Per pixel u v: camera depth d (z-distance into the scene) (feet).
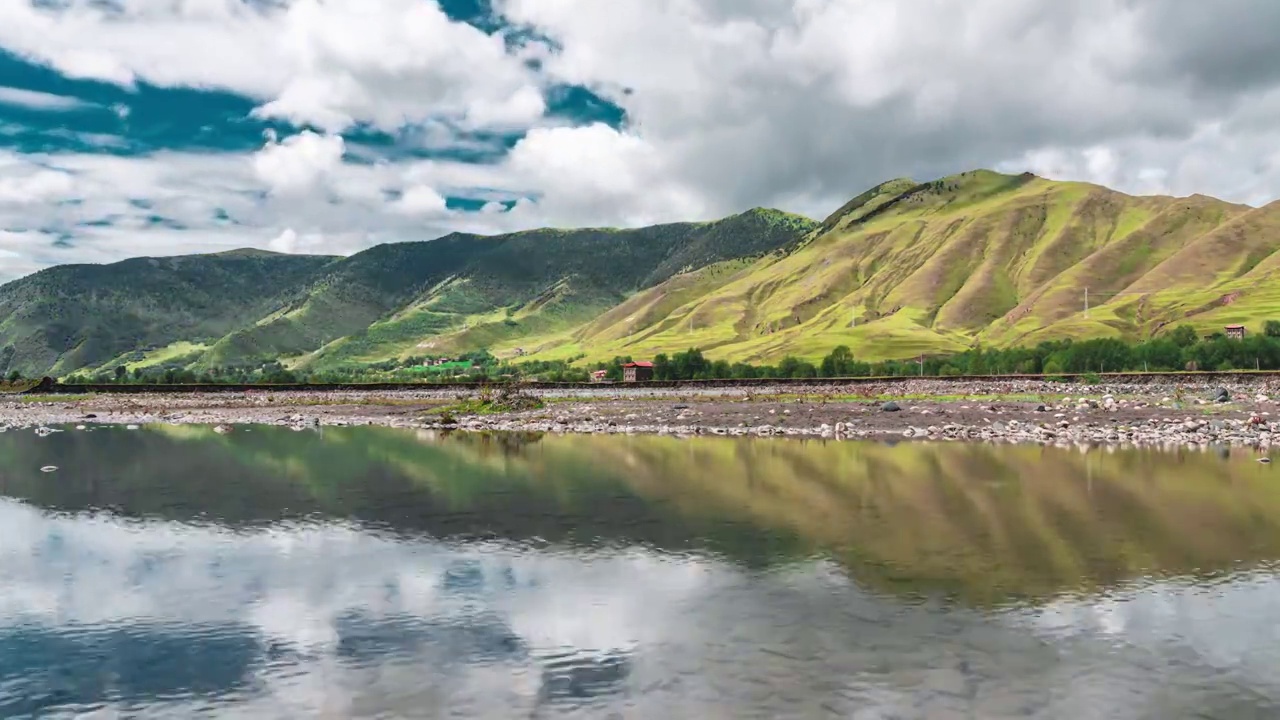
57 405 427.74
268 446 221.66
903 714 57.98
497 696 61.87
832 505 128.47
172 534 113.91
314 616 80.12
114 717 59.77
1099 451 185.47
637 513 124.47
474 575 92.94
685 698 60.90
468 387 470.80
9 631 76.95
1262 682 62.54
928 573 90.63
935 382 390.42
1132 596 82.12
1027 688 61.87
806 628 74.69
